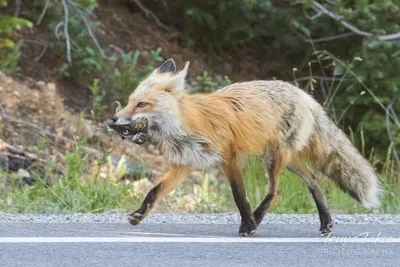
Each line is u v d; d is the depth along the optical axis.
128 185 15.65
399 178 17.33
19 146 19.33
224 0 24.34
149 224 11.00
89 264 7.94
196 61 26.42
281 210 14.68
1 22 20.06
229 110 10.83
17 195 14.48
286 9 25.66
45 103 21.28
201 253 8.74
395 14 22.47
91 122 21.58
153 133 10.73
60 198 14.30
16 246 8.80
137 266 7.91
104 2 26.75
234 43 26.88
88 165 18.31
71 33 22.98
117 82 23.27
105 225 10.68
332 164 11.93
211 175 18.53
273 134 11.23
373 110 22.53
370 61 21.78
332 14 23.42
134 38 25.91
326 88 26.84
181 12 27.19
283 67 27.92
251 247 9.24
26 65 22.67
